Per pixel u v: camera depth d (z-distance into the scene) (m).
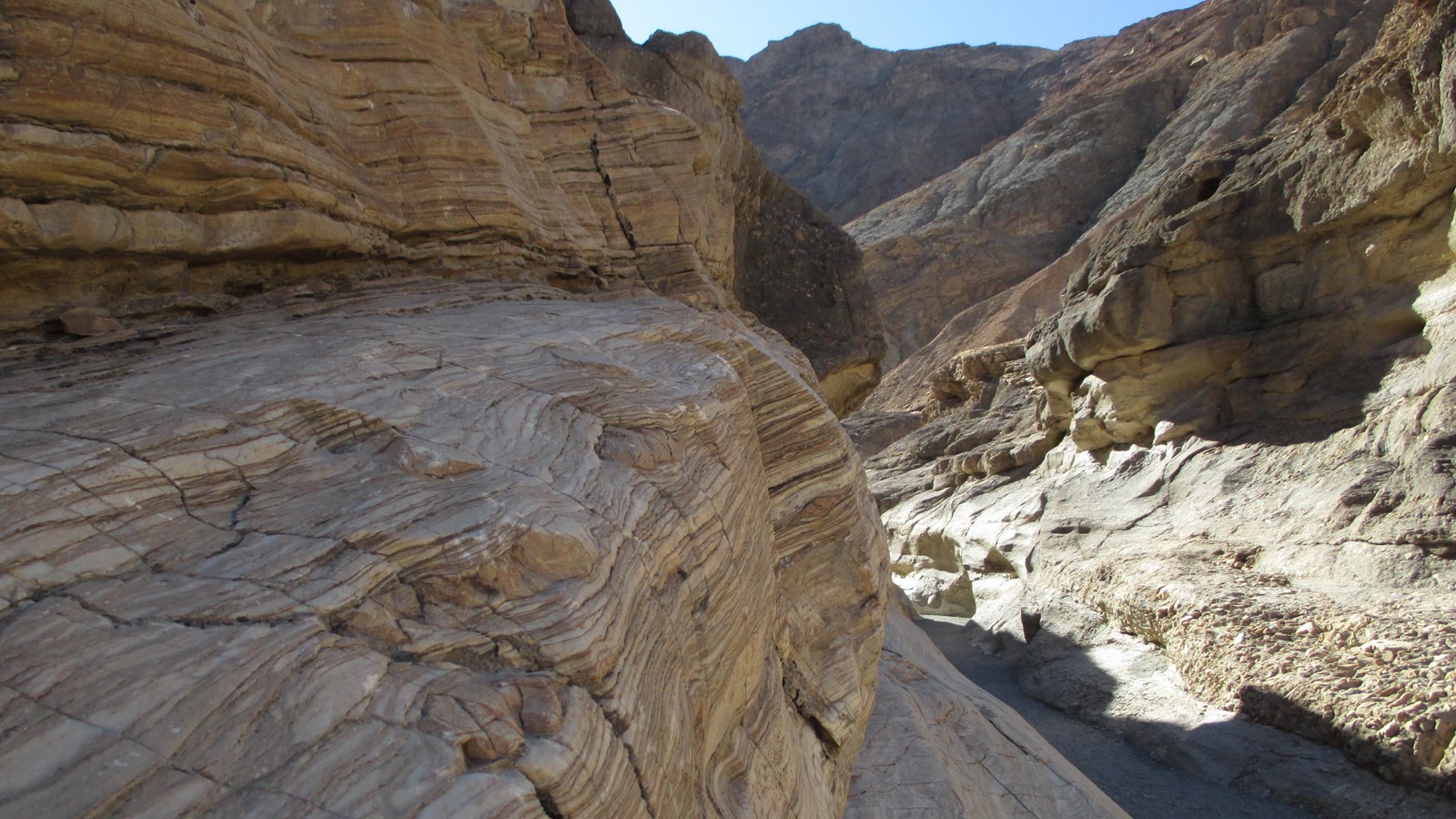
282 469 3.15
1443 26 14.41
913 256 64.00
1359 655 11.07
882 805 7.42
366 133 6.69
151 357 4.12
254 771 2.12
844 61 114.56
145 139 4.61
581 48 9.05
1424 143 15.05
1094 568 16.66
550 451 3.74
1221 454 17.95
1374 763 9.80
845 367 17.53
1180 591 13.95
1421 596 11.86
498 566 2.92
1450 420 13.85
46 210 4.34
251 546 2.74
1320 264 17.53
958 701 9.50
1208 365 19.28
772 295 17.34
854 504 6.82
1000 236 64.69
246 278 5.59
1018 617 18.89
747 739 4.75
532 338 4.97
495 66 8.16
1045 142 70.25
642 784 2.92
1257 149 20.31
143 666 2.22
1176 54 72.25
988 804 7.99
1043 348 23.16
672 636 3.64
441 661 2.65
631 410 4.43
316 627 2.48
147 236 4.81
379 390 3.79
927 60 106.12
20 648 2.18
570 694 2.70
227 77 5.04
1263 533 15.21
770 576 5.61
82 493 2.63
